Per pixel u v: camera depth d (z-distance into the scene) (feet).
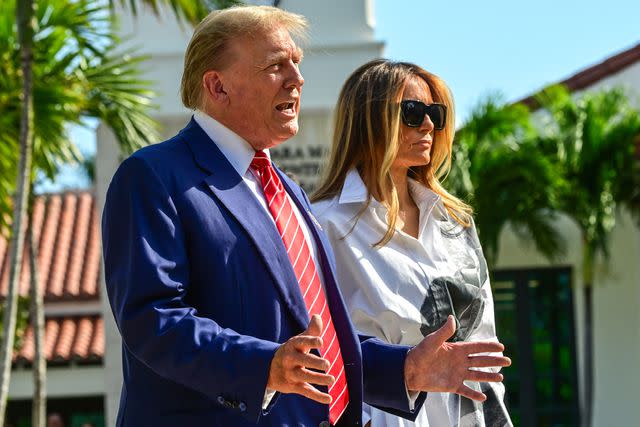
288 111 15.60
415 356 15.90
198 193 14.65
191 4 45.29
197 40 15.62
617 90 74.95
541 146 73.36
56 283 102.22
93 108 50.88
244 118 15.47
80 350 94.63
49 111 48.29
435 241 21.72
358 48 69.67
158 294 13.74
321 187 22.17
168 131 69.56
